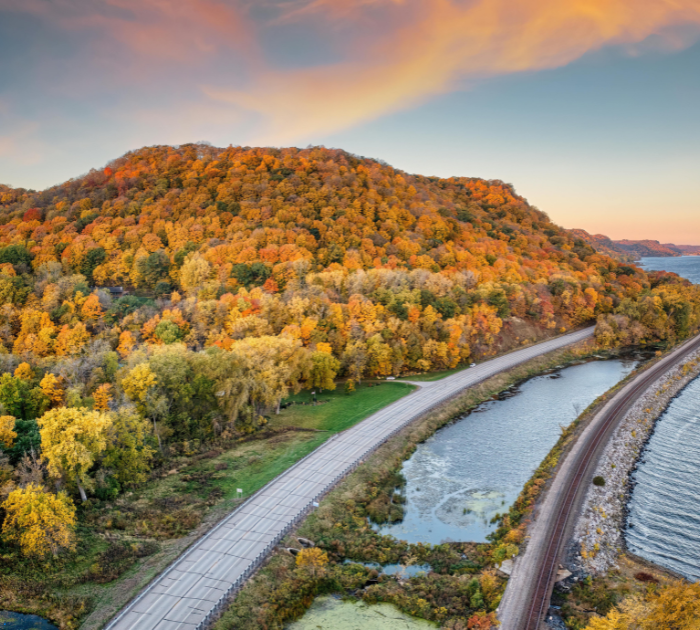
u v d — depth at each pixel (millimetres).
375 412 113562
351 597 58938
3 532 60656
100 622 51719
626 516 75938
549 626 52469
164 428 91812
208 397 100375
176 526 69062
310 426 105188
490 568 62656
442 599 57938
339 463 88188
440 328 154375
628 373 155000
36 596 54938
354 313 146375
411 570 63688
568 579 60188
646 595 56156
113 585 57375
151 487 79438
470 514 76750
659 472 90812
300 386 122062
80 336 122312
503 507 78688
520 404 127000
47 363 104625
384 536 70312
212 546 64375
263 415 109562
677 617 45406
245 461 88938
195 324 133250
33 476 65000
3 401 82188
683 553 67125
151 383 90000
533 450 99625
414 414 112312
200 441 94688
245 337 126125
